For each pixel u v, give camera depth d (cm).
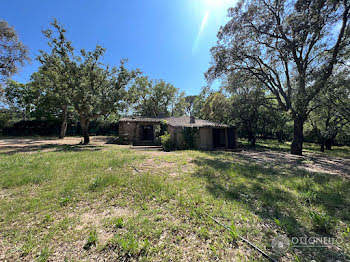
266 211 313
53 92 1223
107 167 598
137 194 369
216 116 2164
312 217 276
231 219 280
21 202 328
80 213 293
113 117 1602
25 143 1454
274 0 1111
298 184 463
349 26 890
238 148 1538
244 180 498
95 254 199
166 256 196
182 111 3534
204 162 734
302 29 955
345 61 916
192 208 309
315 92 995
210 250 208
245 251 207
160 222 265
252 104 1579
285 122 1859
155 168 604
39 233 238
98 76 1327
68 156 791
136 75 1365
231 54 1162
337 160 1051
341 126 1245
